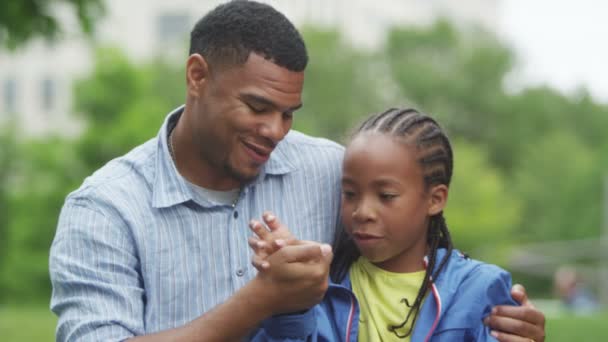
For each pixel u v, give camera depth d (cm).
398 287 350
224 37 322
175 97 4253
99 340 313
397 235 341
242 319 298
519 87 5391
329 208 370
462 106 5131
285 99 322
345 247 367
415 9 6712
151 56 4675
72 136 3594
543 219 4809
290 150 370
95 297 322
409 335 342
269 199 357
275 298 296
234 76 320
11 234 3403
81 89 3089
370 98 4859
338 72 4700
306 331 318
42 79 5084
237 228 345
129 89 3112
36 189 3347
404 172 339
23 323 1594
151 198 338
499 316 338
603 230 4716
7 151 3497
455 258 354
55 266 331
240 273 341
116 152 3089
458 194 3928
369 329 345
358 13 5791
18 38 1056
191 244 337
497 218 3931
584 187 4784
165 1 5038
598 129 5562
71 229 330
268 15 322
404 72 5056
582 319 1284
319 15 5366
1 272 3400
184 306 334
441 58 5316
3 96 5134
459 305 339
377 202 340
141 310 328
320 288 299
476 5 7925
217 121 324
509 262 4456
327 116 4659
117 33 4900
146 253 332
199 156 339
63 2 1041
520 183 4856
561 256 4784
